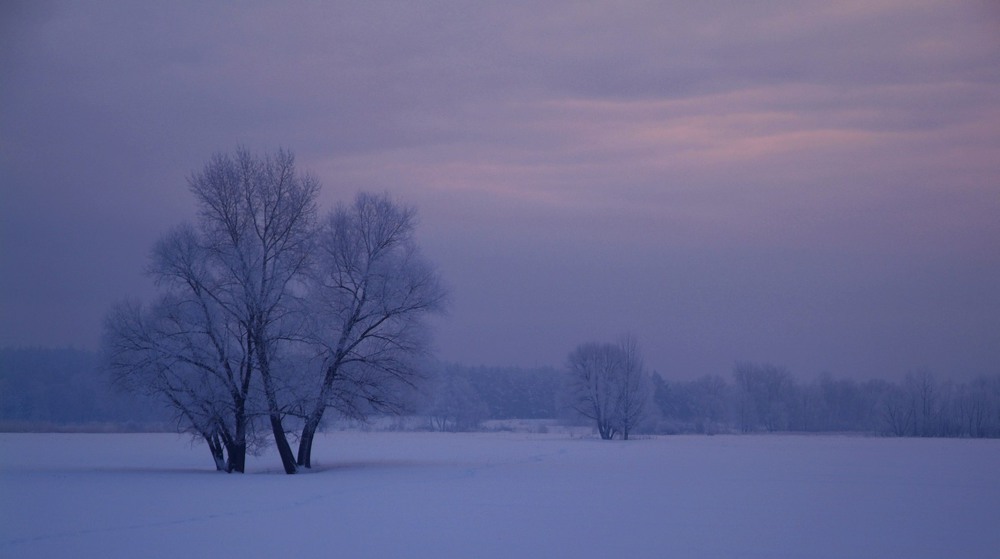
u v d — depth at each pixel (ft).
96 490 100.83
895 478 124.57
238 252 130.93
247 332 132.26
